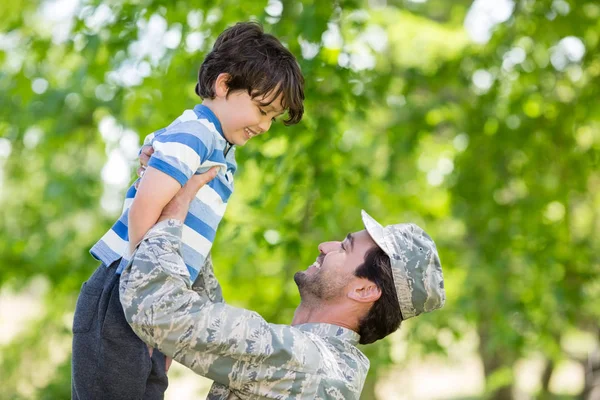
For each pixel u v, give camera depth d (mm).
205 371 2396
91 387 2422
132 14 6176
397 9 8062
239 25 2613
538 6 7141
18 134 8367
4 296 10477
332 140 6191
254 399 2479
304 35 5590
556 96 7871
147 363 2467
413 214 8297
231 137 2549
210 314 2344
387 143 7711
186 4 6133
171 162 2311
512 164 7891
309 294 2904
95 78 6691
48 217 9758
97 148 8875
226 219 6211
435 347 8352
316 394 2531
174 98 6062
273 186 5984
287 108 2600
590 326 10289
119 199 9500
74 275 8906
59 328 10125
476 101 7625
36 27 7840
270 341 2451
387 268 2840
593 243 8852
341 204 7094
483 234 8023
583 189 7859
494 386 9492
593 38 7488
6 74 7578
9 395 9961
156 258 2285
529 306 7871
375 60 7086
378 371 7793
